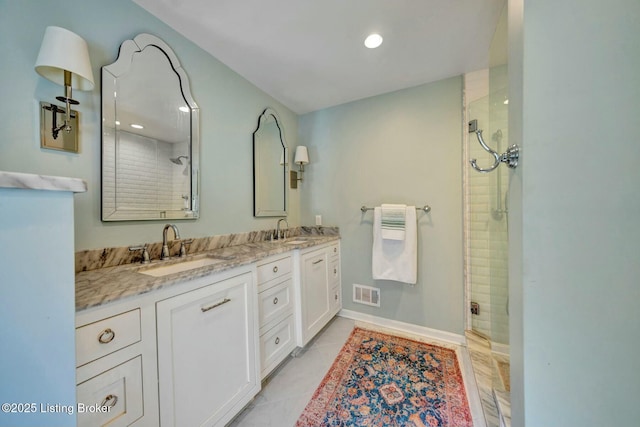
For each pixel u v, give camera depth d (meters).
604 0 0.54
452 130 2.03
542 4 0.57
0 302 0.50
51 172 1.01
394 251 2.16
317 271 2.07
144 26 1.34
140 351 0.85
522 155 0.60
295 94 2.32
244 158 2.02
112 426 0.76
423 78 2.05
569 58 0.56
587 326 0.56
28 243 0.54
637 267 0.53
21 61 0.93
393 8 1.34
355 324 2.35
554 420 0.58
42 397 0.56
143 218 1.33
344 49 1.69
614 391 0.55
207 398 1.08
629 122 0.53
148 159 1.36
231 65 1.87
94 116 1.14
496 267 1.41
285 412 1.30
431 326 2.12
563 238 0.57
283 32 1.52
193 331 1.03
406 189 2.22
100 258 1.15
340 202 2.54
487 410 1.27
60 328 0.59
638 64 0.52
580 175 0.56
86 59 0.99
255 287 1.39
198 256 1.50
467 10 1.35
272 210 2.34
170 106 1.47
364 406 1.33
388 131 2.30
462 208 2.00
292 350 1.76
